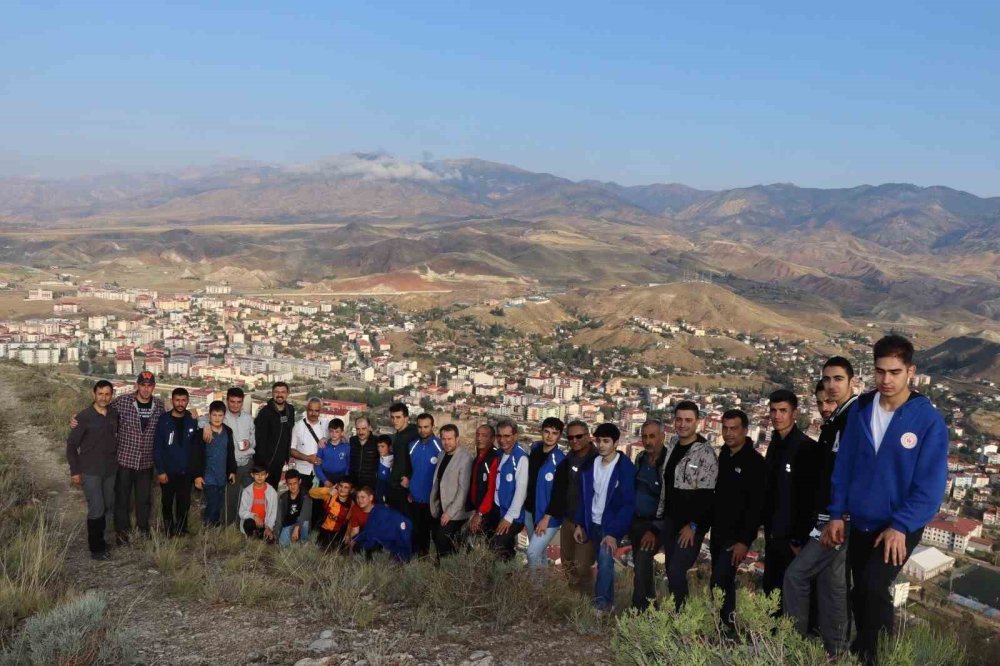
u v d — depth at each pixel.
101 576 8.42
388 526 10.27
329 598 7.53
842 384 6.02
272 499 11.10
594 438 8.51
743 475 6.77
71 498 12.24
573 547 9.13
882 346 4.95
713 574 6.96
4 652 5.82
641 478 7.95
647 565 7.73
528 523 9.80
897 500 4.89
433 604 7.45
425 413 10.66
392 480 10.85
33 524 10.07
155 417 10.34
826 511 5.67
